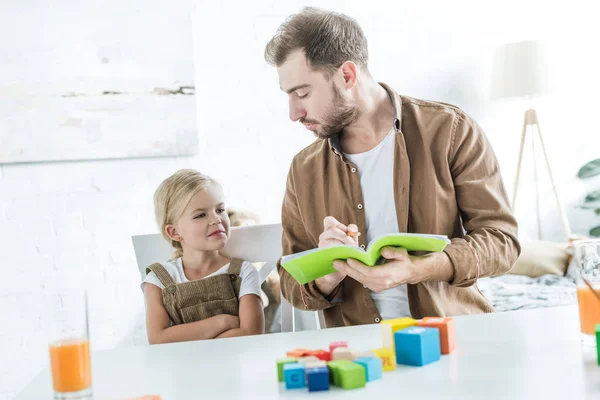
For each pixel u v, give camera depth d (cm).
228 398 79
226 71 278
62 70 259
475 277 129
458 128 145
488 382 78
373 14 290
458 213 148
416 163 144
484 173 145
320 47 137
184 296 168
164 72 266
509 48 288
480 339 99
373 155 146
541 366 83
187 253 177
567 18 310
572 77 312
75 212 262
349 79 140
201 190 174
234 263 175
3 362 254
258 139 280
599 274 89
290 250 156
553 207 311
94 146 261
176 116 267
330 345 91
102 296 263
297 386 81
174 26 267
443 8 297
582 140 313
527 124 296
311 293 137
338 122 142
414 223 144
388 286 114
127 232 266
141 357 106
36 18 257
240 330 160
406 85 295
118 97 263
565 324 105
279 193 282
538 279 255
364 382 79
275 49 142
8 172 257
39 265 259
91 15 261
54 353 82
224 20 277
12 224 257
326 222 128
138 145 265
